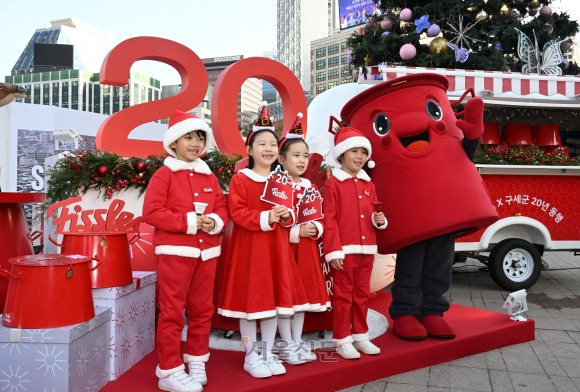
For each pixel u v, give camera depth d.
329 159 5.84
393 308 3.90
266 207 3.14
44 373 2.39
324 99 6.50
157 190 2.83
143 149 4.85
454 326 4.09
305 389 2.96
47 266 2.47
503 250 6.32
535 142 6.73
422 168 3.66
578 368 3.54
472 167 3.83
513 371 3.47
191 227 2.74
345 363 3.20
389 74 6.10
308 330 3.72
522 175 6.30
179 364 2.78
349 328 3.37
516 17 8.47
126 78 4.64
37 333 2.39
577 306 5.68
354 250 3.36
